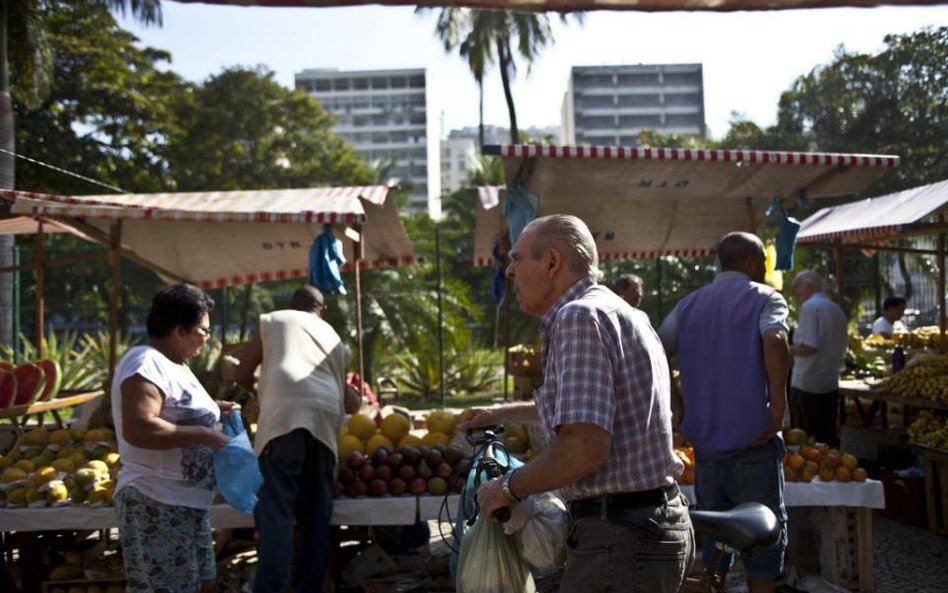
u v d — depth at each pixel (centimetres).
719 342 399
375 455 530
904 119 3100
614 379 243
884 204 1055
